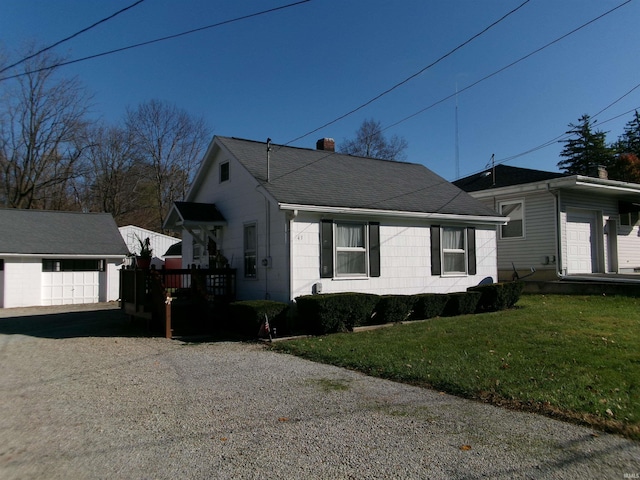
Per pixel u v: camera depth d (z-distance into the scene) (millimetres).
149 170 42469
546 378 5965
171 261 31797
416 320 11977
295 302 11281
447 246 14852
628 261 19453
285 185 12367
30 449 4309
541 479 3518
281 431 4609
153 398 5871
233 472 3760
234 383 6492
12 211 24266
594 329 9164
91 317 15867
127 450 4238
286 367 7422
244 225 13305
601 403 5004
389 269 13328
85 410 5449
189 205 14570
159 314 11586
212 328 12070
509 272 18438
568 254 17250
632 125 46156
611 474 3572
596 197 18312
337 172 14961
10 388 6578
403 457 3953
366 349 8250
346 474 3684
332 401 5539
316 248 11891
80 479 3697
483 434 4402
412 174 17594
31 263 21375
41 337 11570
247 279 13062
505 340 8438
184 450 4211
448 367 6707
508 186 18328
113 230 25156
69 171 36906
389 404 5367
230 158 14164
